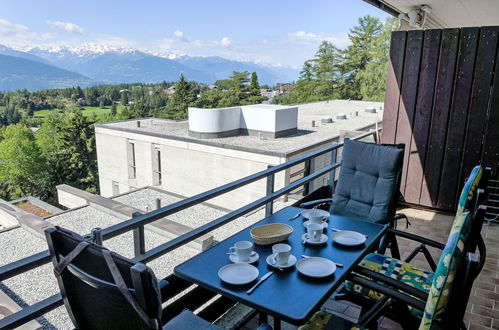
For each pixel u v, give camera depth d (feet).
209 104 203.92
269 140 58.70
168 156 65.26
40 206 54.85
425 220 13.61
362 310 6.61
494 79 12.83
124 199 50.34
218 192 7.06
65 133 159.22
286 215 7.69
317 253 5.88
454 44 13.28
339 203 8.89
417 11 19.52
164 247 6.07
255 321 7.64
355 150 8.86
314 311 4.40
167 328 5.11
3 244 33.27
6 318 4.14
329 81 160.56
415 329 5.57
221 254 5.85
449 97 13.65
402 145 8.87
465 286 3.96
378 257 7.26
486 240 11.75
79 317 3.82
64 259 3.43
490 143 13.20
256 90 198.90
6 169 144.25
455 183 14.02
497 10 20.43
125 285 3.06
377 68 143.95
